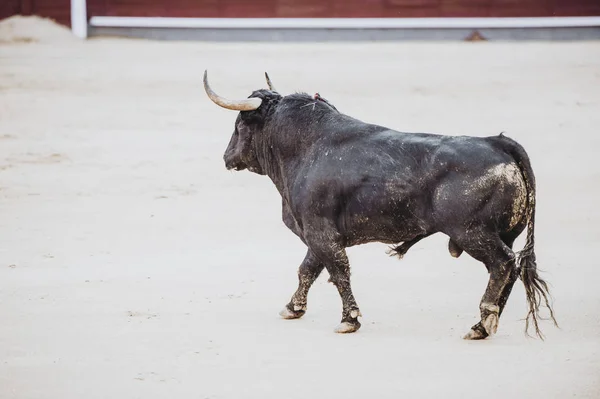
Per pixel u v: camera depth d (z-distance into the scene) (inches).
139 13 2797.7
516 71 2411.4
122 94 2149.4
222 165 1684.3
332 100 2127.2
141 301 1001.5
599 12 2844.5
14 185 1544.0
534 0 2856.8
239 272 1122.0
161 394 741.9
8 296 1015.6
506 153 839.1
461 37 2819.9
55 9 2743.6
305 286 928.9
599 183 1594.5
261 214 1409.9
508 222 836.6
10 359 820.6
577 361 802.8
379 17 2834.6
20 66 2357.3
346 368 792.3
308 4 2824.8
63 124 1919.3
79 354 833.5
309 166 895.7
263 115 937.5
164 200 1483.8
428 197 845.8
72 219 1373.0
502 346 844.0
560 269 1118.4
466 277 1085.1
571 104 2124.8
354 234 882.8
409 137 871.1
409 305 980.6
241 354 829.8
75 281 1079.6
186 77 2295.8
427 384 756.0
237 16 2822.3
